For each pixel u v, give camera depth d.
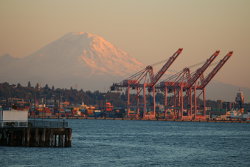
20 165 191.00
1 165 189.62
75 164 199.12
